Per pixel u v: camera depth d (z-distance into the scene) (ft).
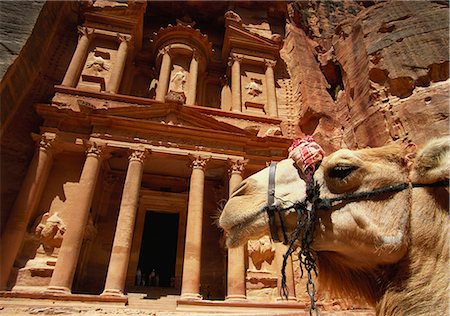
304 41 89.35
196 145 59.31
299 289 51.49
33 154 56.39
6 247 45.24
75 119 57.31
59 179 55.11
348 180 8.46
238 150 60.95
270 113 72.79
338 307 33.42
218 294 57.11
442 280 6.39
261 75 81.15
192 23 85.66
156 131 59.00
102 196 62.90
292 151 10.43
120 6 78.13
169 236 76.33
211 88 82.38
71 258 45.11
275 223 9.66
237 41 82.69
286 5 100.94
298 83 78.84
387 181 8.03
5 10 56.65
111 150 56.44
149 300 44.70
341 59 71.36
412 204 7.49
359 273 8.27
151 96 74.74
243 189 10.50
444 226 6.86
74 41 75.82
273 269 53.42
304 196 9.41
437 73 50.47
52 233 49.57
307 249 8.98
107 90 64.95
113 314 36.37
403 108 49.65
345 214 8.32
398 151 8.42
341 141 64.64
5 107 52.54
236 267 49.19
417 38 54.24
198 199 53.57
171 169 67.05
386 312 7.05
